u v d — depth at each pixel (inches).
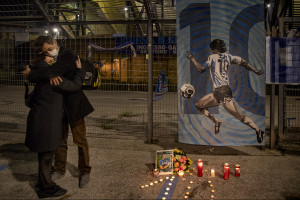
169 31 396.2
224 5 176.6
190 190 128.9
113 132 248.8
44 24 230.1
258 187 131.5
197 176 145.7
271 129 193.5
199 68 182.7
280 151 190.2
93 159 173.6
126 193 126.3
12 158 176.1
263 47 178.7
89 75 132.1
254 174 147.7
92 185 135.3
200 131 186.2
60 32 234.8
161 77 208.7
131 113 349.1
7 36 273.6
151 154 184.5
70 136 232.7
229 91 180.9
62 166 143.6
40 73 116.6
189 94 186.2
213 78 181.5
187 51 183.8
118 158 175.8
